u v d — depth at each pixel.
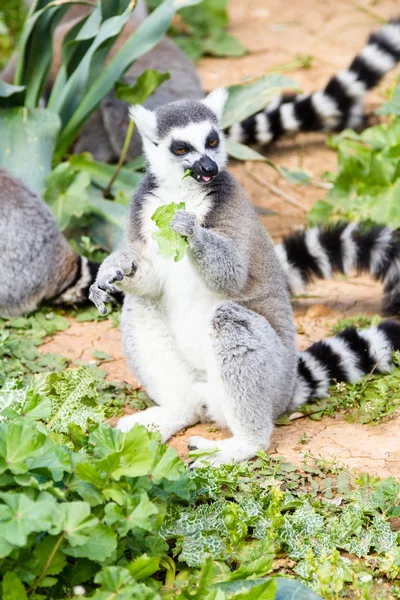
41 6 14.75
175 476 8.00
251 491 8.79
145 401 11.09
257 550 7.89
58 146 15.45
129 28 18.88
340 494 8.93
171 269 9.90
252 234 10.08
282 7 25.59
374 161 14.29
